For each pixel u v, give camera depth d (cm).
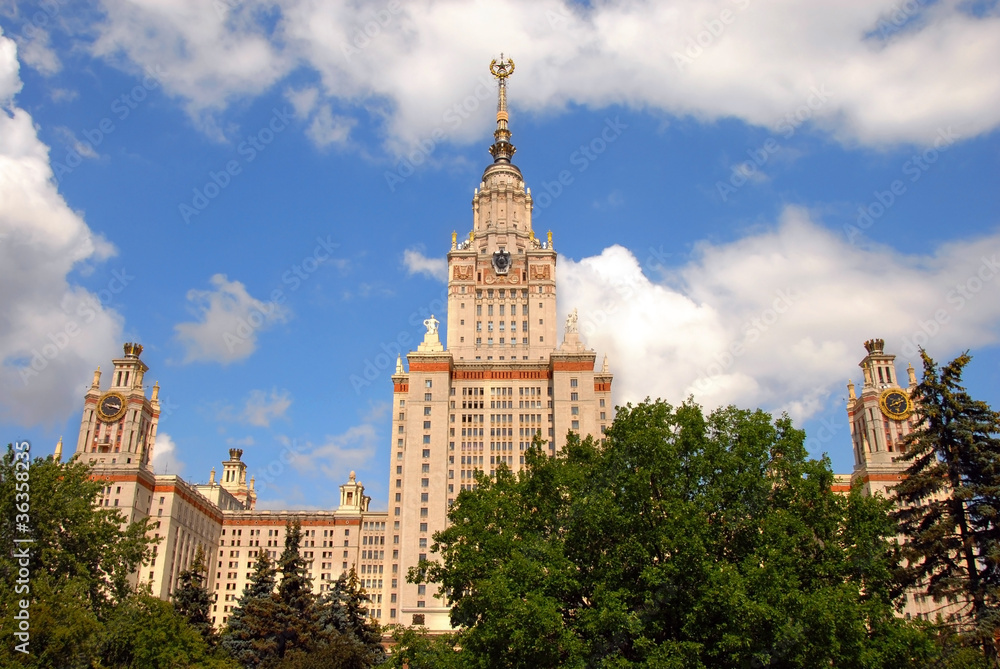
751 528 5225
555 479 5953
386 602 19650
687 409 5791
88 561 7875
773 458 5616
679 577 4900
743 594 4584
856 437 19812
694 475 5459
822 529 5312
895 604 6084
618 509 5238
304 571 12719
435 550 6388
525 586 5269
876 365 19812
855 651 4697
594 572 5247
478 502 6347
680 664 4588
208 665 9500
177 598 12269
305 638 11375
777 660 4772
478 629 5481
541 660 4975
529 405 19875
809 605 4547
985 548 5972
